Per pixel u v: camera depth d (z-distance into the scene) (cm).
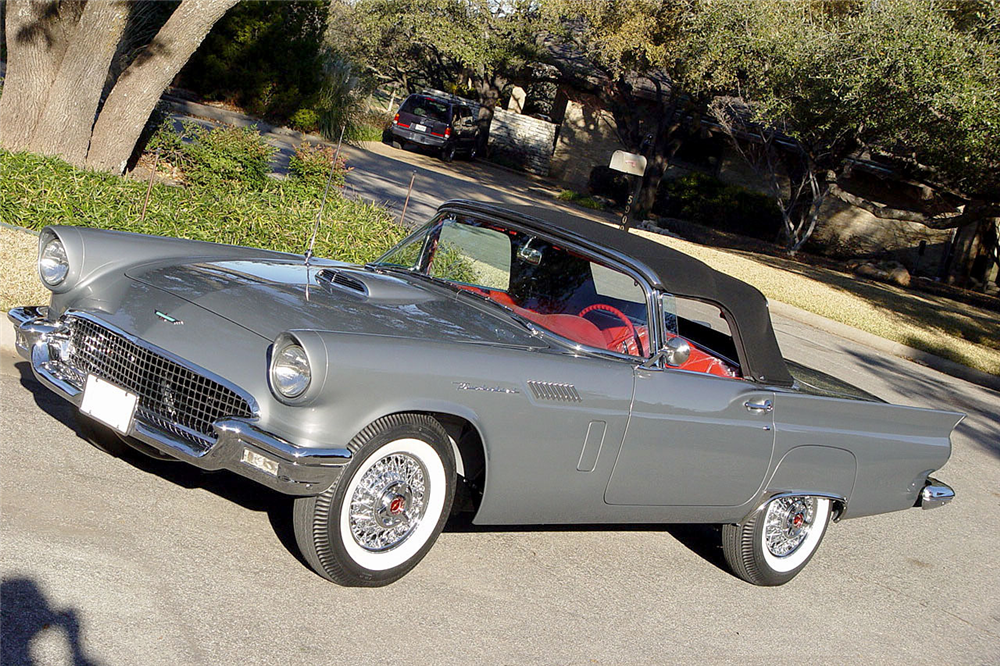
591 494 444
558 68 3162
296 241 897
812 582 560
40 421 485
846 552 630
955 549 680
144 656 307
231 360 370
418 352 375
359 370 353
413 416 379
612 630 423
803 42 2112
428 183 2147
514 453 406
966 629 536
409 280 499
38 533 368
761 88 2241
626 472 448
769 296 1772
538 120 3588
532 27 3025
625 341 458
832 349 1426
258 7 2250
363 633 359
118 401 385
